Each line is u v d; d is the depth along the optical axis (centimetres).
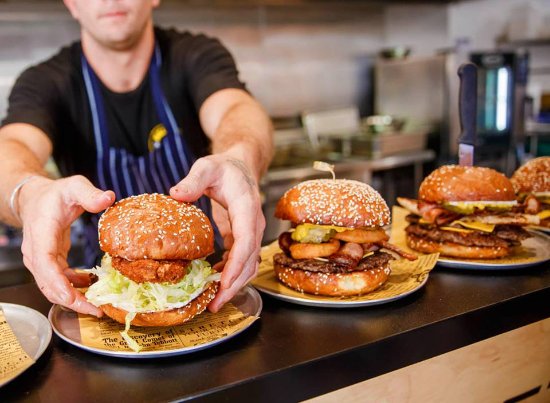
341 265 124
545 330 132
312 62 552
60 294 104
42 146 187
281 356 97
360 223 129
